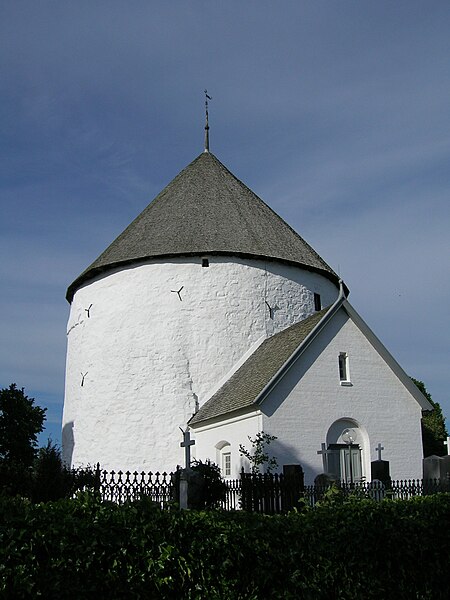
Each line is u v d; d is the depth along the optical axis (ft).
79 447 92.32
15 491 54.70
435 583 31.40
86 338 95.86
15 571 22.30
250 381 75.97
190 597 25.29
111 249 99.19
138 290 92.27
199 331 89.30
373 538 29.91
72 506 25.35
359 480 66.18
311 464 68.28
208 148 115.85
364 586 29.30
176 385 87.45
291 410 69.05
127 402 88.63
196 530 26.13
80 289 100.17
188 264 91.61
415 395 75.56
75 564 23.41
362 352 74.23
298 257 96.94
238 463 71.46
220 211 99.45
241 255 92.07
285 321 92.68
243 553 26.45
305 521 28.99
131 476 85.40
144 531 25.00
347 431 71.56
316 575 27.99
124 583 24.22
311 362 71.46
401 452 72.90
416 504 32.50
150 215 101.35
